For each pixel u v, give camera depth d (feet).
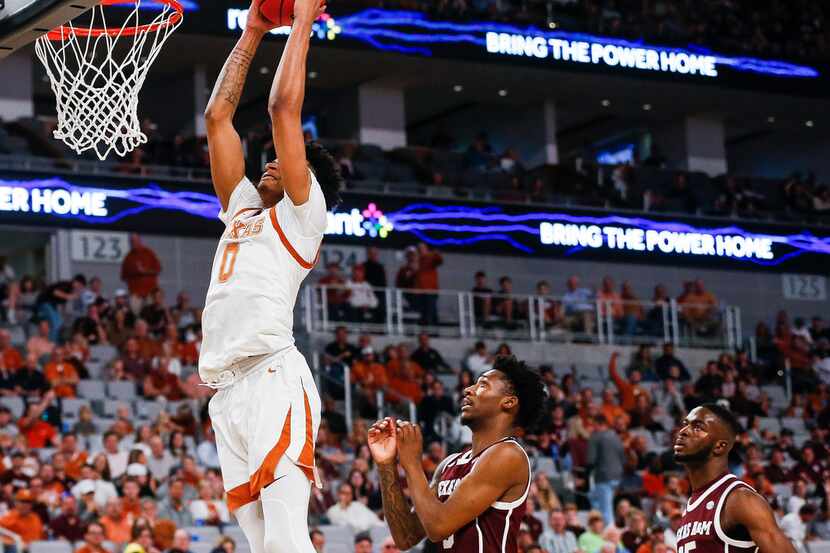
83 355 58.70
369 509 48.78
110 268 75.25
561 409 60.95
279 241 15.37
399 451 17.26
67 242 74.38
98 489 44.21
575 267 88.69
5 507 42.57
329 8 78.07
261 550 15.19
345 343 63.57
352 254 78.69
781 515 56.29
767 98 93.04
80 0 19.22
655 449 64.13
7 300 64.49
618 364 76.18
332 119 89.66
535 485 51.39
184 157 72.43
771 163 104.94
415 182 79.36
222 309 15.29
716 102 93.76
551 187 84.79
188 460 46.42
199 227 71.26
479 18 81.97
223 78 16.40
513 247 79.15
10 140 68.74
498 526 16.92
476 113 96.78
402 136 88.22
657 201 84.48
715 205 87.04
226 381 15.31
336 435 57.16
